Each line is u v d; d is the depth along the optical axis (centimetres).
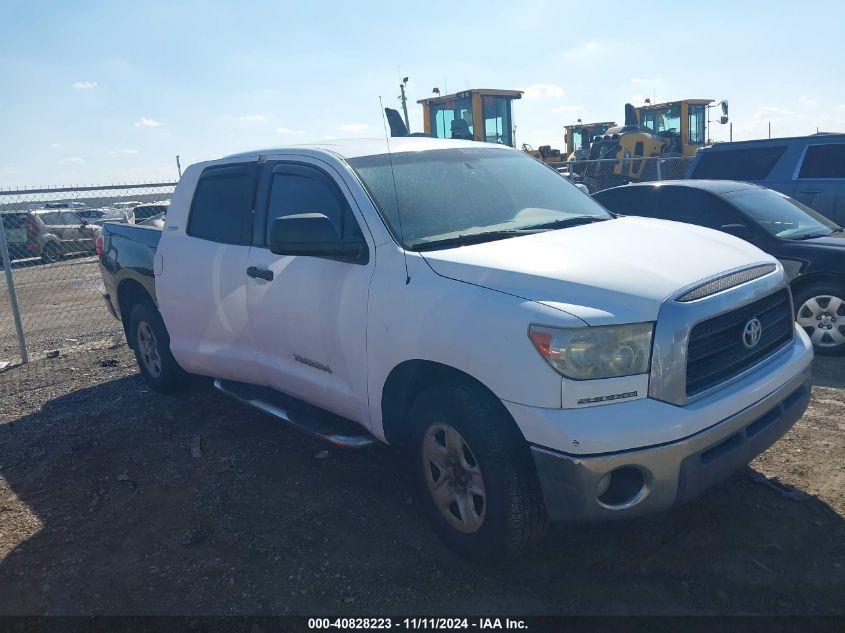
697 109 2342
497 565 347
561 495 296
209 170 525
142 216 1372
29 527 411
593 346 293
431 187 416
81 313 1142
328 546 373
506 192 442
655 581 329
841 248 645
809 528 362
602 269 324
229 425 547
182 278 523
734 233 698
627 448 289
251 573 353
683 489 301
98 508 430
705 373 315
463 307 325
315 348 414
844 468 419
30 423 583
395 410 377
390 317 358
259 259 452
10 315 1169
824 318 660
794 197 952
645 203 803
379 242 376
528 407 300
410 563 355
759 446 333
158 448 513
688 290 311
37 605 338
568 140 2677
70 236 1616
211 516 411
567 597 322
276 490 437
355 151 432
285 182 451
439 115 2056
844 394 549
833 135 944
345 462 469
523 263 332
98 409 604
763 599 312
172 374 592
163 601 335
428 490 362
